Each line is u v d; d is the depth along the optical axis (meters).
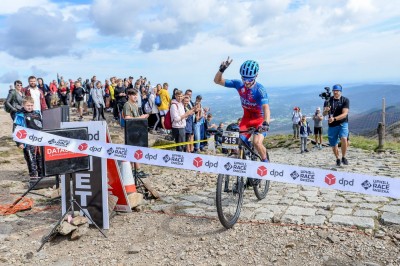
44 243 4.07
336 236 4.00
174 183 7.06
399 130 28.48
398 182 3.52
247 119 5.32
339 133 8.91
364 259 3.50
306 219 4.57
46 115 6.42
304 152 15.54
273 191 6.28
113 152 4.45
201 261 3.61
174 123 9.51
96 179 4.58
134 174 6.00
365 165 9.09
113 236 4.32
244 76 4.86
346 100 8.72
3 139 13.06
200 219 4.79
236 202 4.67
